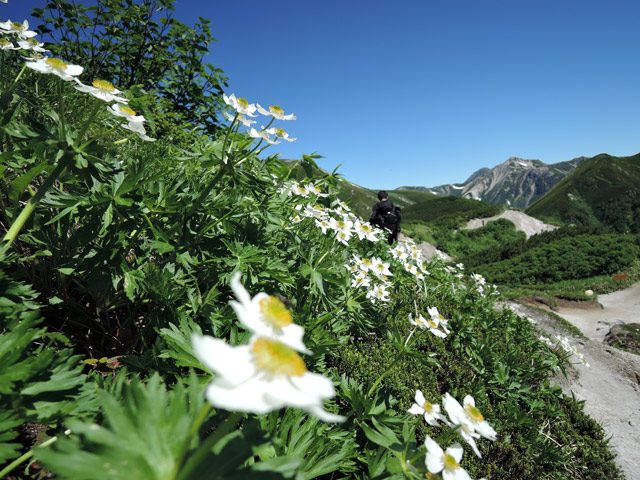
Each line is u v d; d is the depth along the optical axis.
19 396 0.93
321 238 3.42
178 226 2.03
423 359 2.21
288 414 1.50
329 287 2.48
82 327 1.92
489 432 1.36
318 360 2.06
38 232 1.74
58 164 1.47
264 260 2.09
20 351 0.96
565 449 3.59
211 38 6.45
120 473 0.64
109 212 1.70
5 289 1.21
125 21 5.80
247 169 2.38
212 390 0.52
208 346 0.57
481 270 21.28
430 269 6.28
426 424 2.59
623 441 4.71
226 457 0.72
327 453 1.54
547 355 5.39
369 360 3.02
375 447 1.89
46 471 1.12
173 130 4.21
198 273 2.21
